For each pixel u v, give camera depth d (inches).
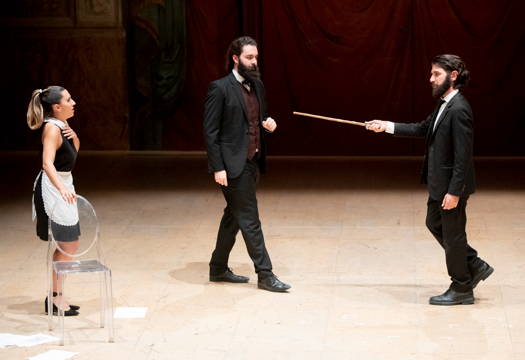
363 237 383.6
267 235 388.8
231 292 315.3
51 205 285.6
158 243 380.8
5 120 605.9
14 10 593.3
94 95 600.1
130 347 266.5
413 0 560.4
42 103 285.6
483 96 565.6
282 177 515.5
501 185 484.1
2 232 401.4
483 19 557.9
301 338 271.1
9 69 599.8
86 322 287.9
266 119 319.6
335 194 467.5
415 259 351.3
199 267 346.3
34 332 280.2
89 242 289.1
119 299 309.7
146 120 602.2
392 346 263.7
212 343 268.5
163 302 306.0
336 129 579.2
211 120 309.3
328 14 566.9
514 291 310.8
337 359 255.0
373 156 579.8
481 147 571.8
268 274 316.2
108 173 533.0
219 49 586.6
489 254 355.6
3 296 315.3
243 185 311.7
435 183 291.4
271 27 572.4
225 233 323.0
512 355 255.8
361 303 301.7
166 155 590.9
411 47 565.6
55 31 593.3
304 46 572.4
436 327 278.4
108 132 604.7
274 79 577.3
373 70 569.9
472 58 562.3
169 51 590.9
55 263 276.8
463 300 298.4
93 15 589.6
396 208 433.7
